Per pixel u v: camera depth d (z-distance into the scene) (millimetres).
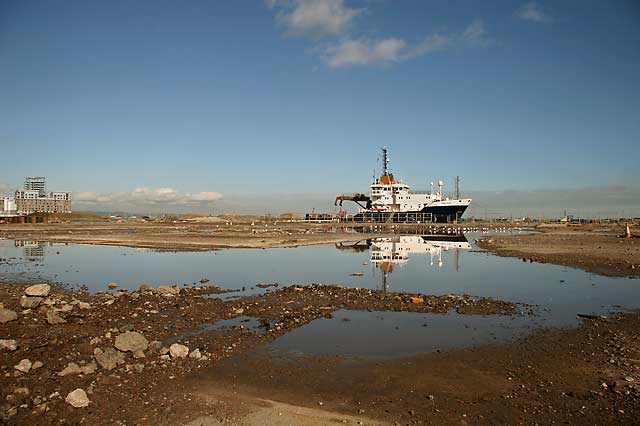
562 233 75875
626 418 7352
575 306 16828
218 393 8508
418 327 13773
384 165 125188
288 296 18797
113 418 7328
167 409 7707
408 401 8195
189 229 91312
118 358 9922
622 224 144000
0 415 7090
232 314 15297
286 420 7328
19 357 9820
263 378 9375
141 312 15273
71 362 9656
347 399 8281
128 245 48594
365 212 123938
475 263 32094
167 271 27969
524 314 15523
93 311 15180
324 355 11000
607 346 11539
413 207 121125
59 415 7320
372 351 11367
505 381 9195
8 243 51688
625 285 21703
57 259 35000
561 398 8258
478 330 13414
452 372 9781
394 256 37781
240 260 34562
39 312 14352
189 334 12781
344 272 27484
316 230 89188
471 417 7492
